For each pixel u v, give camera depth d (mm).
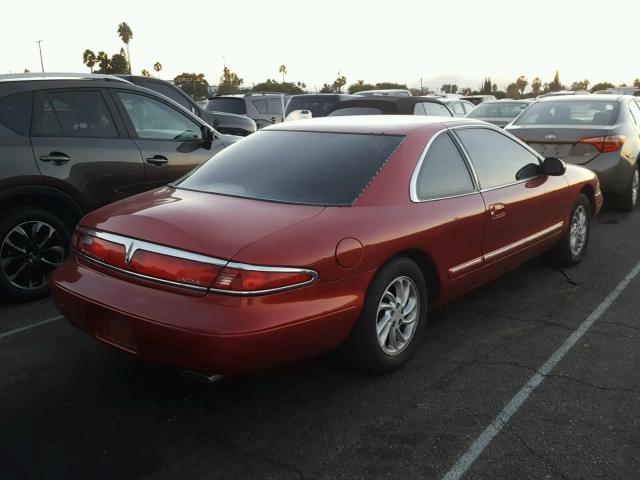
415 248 3576
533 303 4762
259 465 2766
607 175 7543
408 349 3695
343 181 3541
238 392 3416
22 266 4812
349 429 3041
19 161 4711
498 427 3041
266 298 2848
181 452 2865
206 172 3996
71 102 5176
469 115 14438
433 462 2771
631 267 5676
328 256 3059
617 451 2840
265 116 15758
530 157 5020
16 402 3305
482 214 4117
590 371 3627
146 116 5754
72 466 2754
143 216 3217
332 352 3807
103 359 3834
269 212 3270
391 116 4512
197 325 2783
